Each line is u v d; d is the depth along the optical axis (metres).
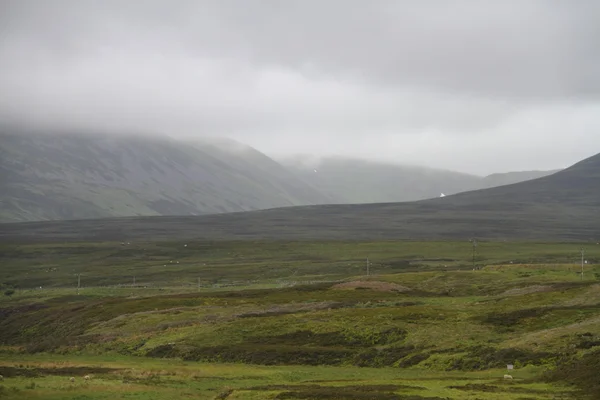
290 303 120.19
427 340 79.69
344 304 113.88
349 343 84.00
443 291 130.62
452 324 87.25
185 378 62.97
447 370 67.81
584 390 49.22
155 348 89.19
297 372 67.75
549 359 63.78
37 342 111.62
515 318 87.50
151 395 51.12
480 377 60.25
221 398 51.06
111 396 49.91
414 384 55.53
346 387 53.78
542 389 50.97
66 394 49.84
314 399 47.62
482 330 82.81
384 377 63.16
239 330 93.31
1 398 46.75
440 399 45.28
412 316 93.12
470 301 109.56
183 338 92.69
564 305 92.88
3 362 78.19
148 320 109.88
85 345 98.44
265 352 80.38
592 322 77.56
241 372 67.56
